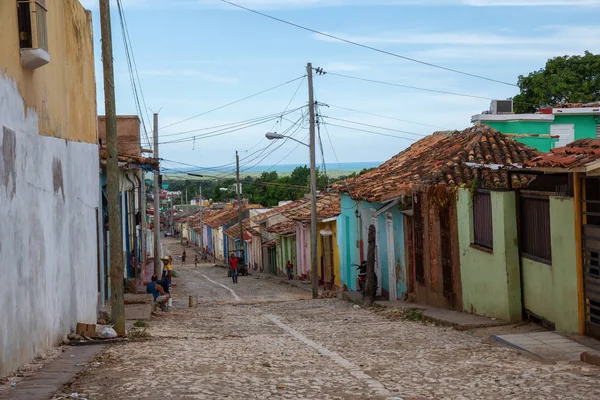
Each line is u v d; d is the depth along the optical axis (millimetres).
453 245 16078
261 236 55094
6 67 8500
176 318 17719
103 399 7086
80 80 13344
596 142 11352
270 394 7375
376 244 23547
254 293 32594
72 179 12312
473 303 14922
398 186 20750
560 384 7500
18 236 8820
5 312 8219
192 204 154500
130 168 21641
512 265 13062
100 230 17531
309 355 10492
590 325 10492
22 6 9117
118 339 11938
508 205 13062
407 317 16312
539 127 26562
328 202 39688
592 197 10500
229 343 12039
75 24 12945
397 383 7977
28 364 9109
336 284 31953
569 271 10969
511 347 10414
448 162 19828
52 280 10617
